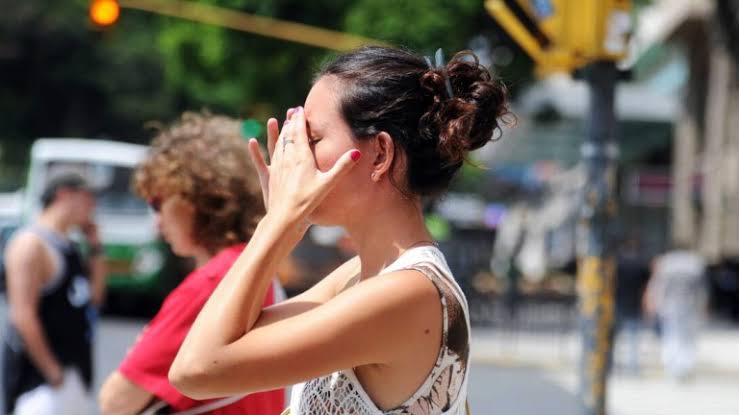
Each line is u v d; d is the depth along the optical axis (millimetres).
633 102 44281
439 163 3516
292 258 28141
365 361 3262
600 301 9633
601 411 9594
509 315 29812
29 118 62406
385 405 3334
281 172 3492
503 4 10148
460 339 3385
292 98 31047
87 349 8773
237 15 24172
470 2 27734
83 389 8766
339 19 29031
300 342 3229
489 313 32000
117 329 27281
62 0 58719
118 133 63188
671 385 22828
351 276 3830
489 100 3551
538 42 10070
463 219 54062
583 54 9578
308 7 29031
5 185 46250
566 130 40000
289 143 3521
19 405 8477
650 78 51531
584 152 9781
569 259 46750
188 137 5367
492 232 52250
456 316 3373
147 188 5375
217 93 34781
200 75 32281
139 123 61469
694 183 42312
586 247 9727
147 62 59625
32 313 8422
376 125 3459
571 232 47250
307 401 3482
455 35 27828
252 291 3336
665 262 23641
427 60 3611
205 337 3287
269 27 26672
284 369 3229
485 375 23375
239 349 3258
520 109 35812
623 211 46750
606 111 9695
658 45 45875
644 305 25797
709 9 39062
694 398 21016
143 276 28328
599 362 9633
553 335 30922
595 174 9695
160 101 59406
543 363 25344
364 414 3336
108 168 28453
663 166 54062
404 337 3270
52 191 8672
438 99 3482
